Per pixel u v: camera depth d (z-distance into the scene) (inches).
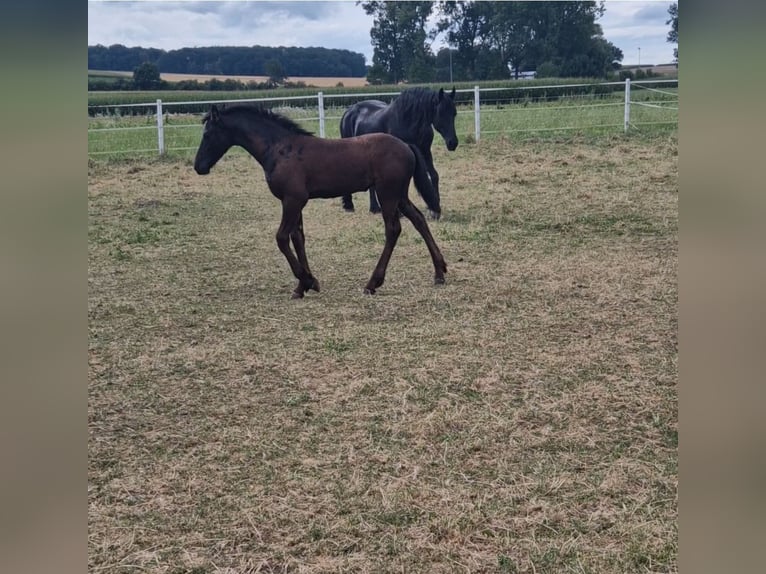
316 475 127.6
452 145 332.8
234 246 311.7
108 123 740.0
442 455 132.8
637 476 123.6
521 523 111.4
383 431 143.2
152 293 245.8
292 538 109.7
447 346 187.5
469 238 305.0
